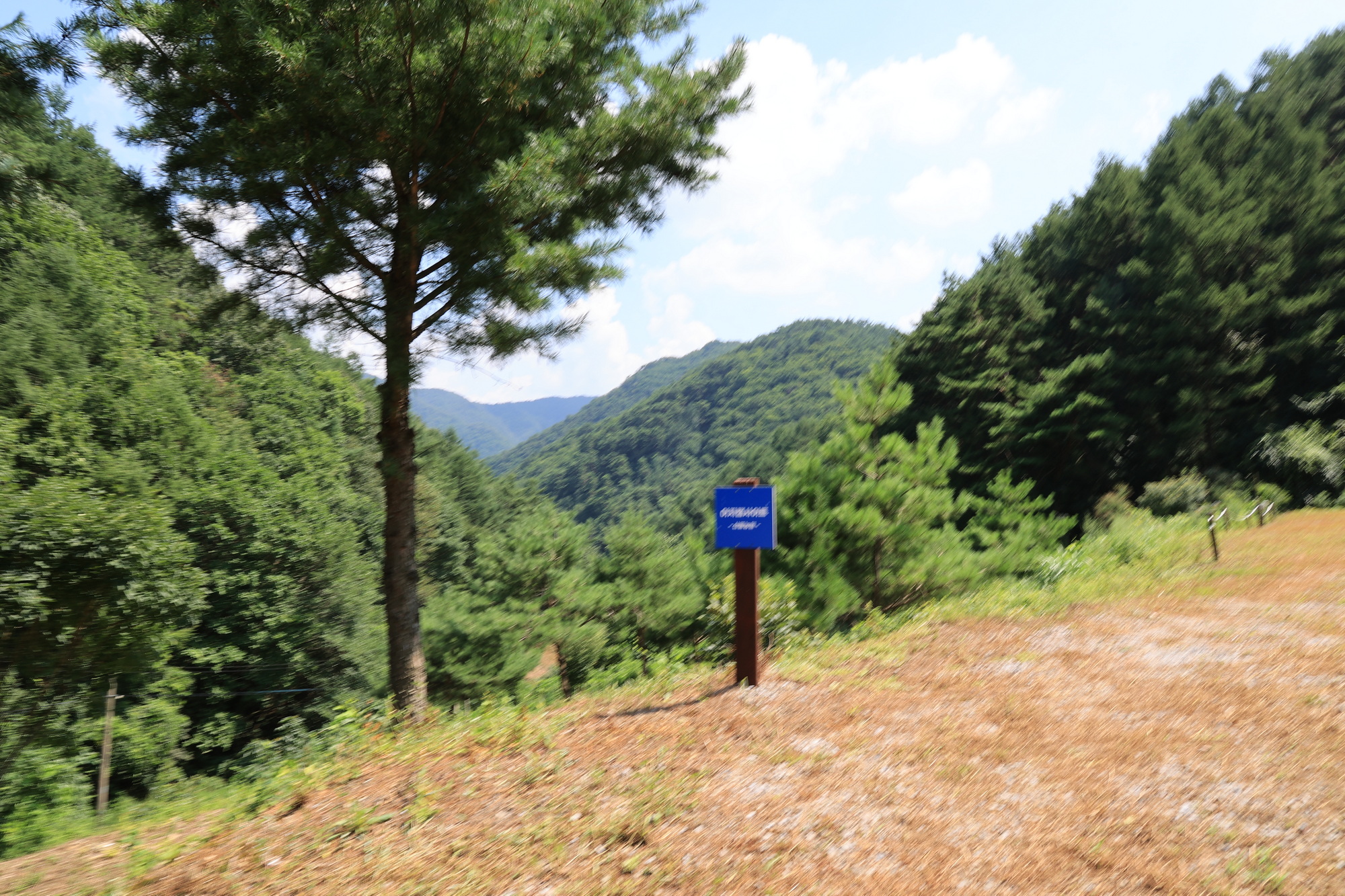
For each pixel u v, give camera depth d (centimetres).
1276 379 3666
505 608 2455
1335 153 4475
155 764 1590
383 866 359
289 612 2273
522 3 875
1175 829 349
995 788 407
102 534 1163
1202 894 296
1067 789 400
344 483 3922
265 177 894
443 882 341
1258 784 388
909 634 815
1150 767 421
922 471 1250
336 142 872
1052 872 320
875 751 469
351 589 2547
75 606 1148
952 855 339
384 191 984
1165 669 621
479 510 8000
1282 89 4788
